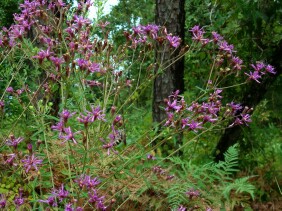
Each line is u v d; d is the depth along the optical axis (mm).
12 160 2357
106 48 2785
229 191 3295
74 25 2682
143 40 2801
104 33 2914
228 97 4637
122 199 3029
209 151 4625
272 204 4012
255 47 4621
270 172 4414
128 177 3064
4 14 6172
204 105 2477
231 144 4559
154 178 2979
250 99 4539
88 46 2631
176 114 2535
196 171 2973
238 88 4602
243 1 4137
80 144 2439
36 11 2607
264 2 4297
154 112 3977
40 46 3328
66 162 3037
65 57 2307
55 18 2668
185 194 3041
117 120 2430
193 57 4805
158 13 3988
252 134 4645
